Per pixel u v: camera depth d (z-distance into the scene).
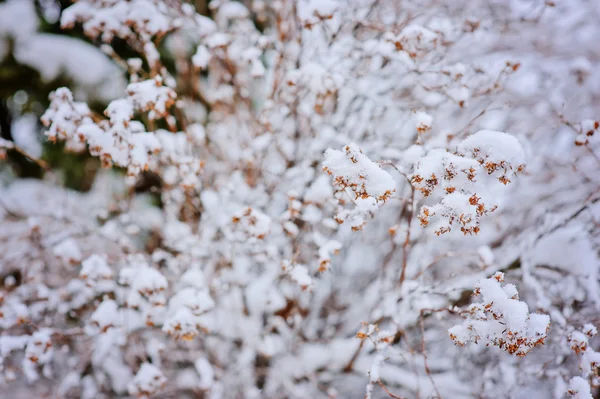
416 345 2.90
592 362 1.83
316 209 2.57
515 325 1.49
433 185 1.49
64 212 3.21
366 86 2.74
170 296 3.02
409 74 2.68
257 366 3.18
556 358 2.33
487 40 2.95
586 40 3.00
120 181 4.03
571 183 2.83
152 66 2.52
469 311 1.65
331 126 2.99
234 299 3.09
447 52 2.80
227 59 2.94
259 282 3.05
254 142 2.82
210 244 2.98
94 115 2.16
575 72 2.89
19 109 3.96
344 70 2.76
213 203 2.94
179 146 2.69
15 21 3.57
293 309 3.02
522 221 2.95
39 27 3.71
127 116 1.95
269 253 2.63
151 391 2.37
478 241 3.00
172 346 3.22
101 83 3.68
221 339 3.21
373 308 2.90
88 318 3.19
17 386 3.21
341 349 2.95
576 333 1.90
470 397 2.67
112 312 2.31
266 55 3.53
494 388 2.67
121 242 3.03
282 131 3.00
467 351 2.88
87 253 3.09
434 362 2.95
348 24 2.88
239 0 3.41
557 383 2.32
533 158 2.86
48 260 3.19
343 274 3.32
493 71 2.71
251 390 3.03
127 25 2.38
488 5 2.87
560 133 2.98
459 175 1.46
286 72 2.83
